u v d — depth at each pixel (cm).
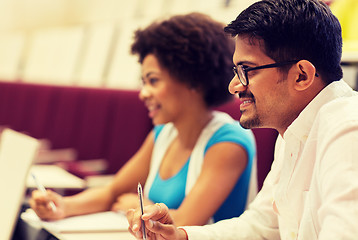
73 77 628
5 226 147
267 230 127
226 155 150
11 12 735
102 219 160
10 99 458
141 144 309
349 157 77
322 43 95
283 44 96
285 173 105
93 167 324
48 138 400
